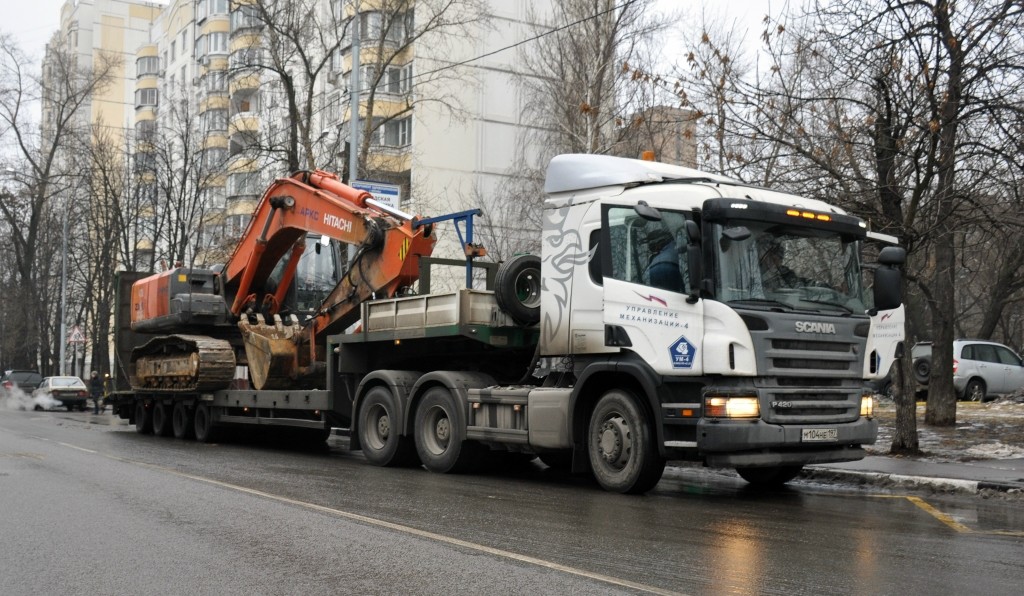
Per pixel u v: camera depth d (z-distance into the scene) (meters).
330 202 15.55
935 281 19.22
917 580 6.34
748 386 10.05
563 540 7.67
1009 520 9.09
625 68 16.73
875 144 13.55
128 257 45.84
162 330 20.11
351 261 15.16
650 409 10.66
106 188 47.72
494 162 43.81
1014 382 28.34
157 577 6.39
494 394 12.20
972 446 14.84
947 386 18.70
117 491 10.49
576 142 28.50
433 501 9.92
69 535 7.86
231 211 48.62
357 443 14.31
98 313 55.47
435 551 7.16
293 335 16.27
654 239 10.63
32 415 35.00
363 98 42.19
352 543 7.47
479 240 31.30
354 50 24.23
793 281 10.50
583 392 11.24
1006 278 21.50
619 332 10.73
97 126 51.22
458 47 43.12
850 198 13.68
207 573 6.48
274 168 37.19
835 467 12.65
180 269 19.19
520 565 6.68
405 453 13.66
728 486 12.16
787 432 10.14
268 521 8.50
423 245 14.05
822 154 14.26
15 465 13.24
